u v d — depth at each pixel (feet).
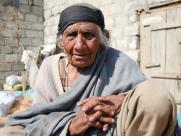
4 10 28.30
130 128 3.65
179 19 17.24
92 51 4.32
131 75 4.40
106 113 3.93
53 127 4.05
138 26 19.95
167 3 17.87
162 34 18.29
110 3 22.24
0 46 28.19
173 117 3.65
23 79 24.21
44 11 30.63
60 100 4.36
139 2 19.67
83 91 4.37
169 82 17.94
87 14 4.24
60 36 4.71
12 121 4.63
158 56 18.58
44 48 23.49
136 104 3.68
